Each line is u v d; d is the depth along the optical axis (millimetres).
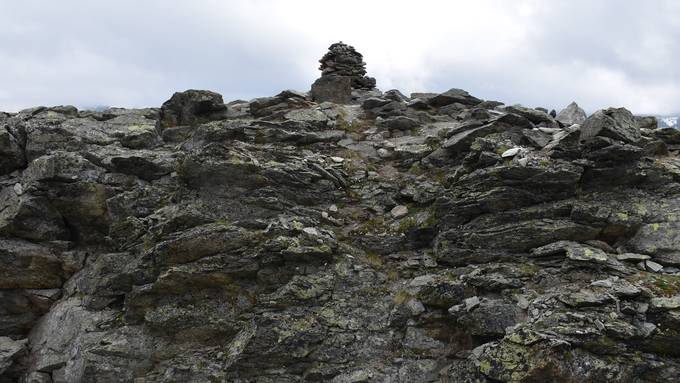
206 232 17734
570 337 12109
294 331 15492
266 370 15414
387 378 14531
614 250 14953
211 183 19703
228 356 15875
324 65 39438
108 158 22391
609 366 11781
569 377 11688
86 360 16484
